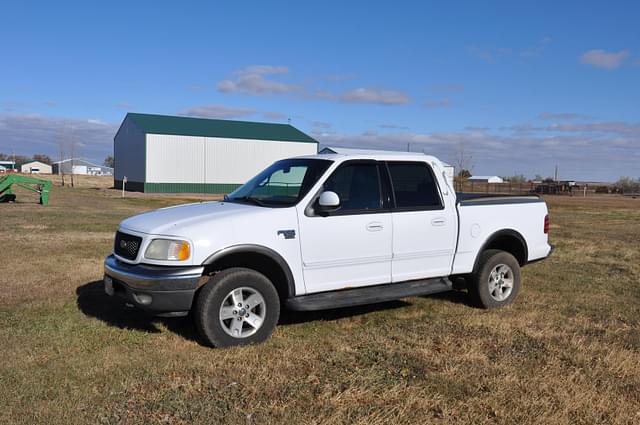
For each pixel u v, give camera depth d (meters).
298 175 5.96
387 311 6.75
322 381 4.45
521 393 4.31
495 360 5.03
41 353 4.86
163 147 47.31
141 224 5.39
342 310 6.73
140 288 4.97
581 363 5.03
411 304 7.14
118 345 5.13
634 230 18.89
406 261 6.23
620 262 11.27
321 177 5.73
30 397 3.99
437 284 6.49
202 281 5.21
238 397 4.11
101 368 4.56
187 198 37.66
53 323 5.70
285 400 4.07
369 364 4.84
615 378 4.70
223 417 3.78
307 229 5.52
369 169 6.09
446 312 6.76
